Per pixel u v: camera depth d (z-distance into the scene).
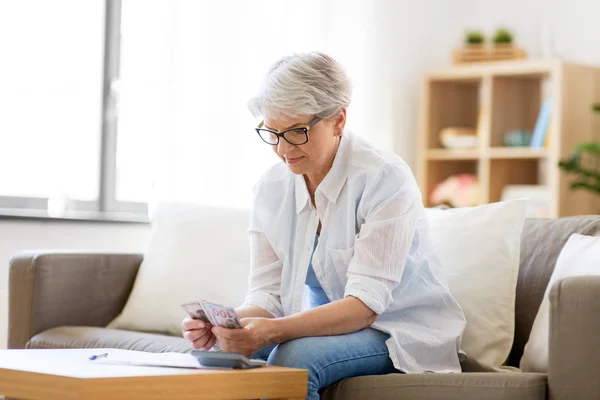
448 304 2.20
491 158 5.10
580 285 1.73
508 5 5.44
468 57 5.23
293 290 2.20
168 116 3.97
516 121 5.24
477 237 2.38
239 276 2.97
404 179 2.08
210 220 3.09
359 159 2.11
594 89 5.00
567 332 1.74
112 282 3.02
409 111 5.25
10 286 2.83
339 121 2.09
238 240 3.03
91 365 1.69
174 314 2.92
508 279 2.33
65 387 1.53
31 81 3.72
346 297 2.01
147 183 3.95
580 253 2.21
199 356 1.73
